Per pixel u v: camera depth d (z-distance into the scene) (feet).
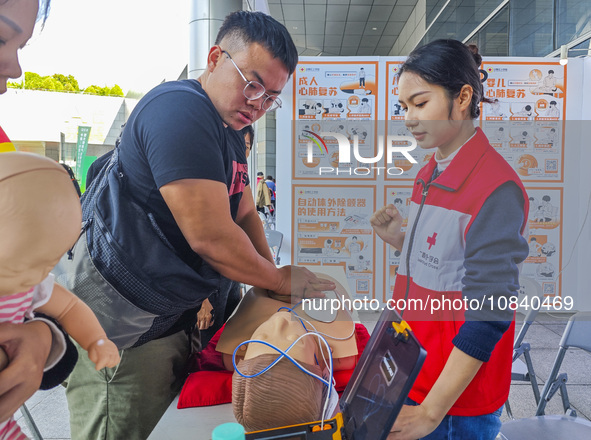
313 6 21.33
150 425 3.17
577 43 11.12
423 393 1.97
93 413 3.21
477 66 1.79
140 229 2.68
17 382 1.20
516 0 13.12
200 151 2.57
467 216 1.61
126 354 3.06
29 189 0.94
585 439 3.33
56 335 1.48
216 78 2.83
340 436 1.71
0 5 1.26
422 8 20.38
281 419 1.78
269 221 12.37
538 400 4.63
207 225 2.62
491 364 2.02
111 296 2.62
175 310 2.87
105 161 3.38
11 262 0.95
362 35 25.61
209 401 2.62
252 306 2.99
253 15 2.73
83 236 2.66
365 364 1.85
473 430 2.03
